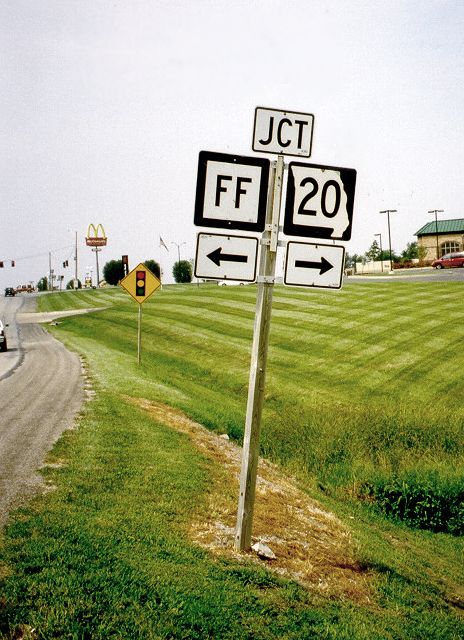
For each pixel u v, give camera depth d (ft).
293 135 18.02
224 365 87.04
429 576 22.26
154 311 154.10
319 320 116.47
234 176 17.65
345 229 18.53
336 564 19.85
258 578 16.24
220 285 232.94
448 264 208.95
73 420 34.24
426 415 46.14
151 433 32.73
